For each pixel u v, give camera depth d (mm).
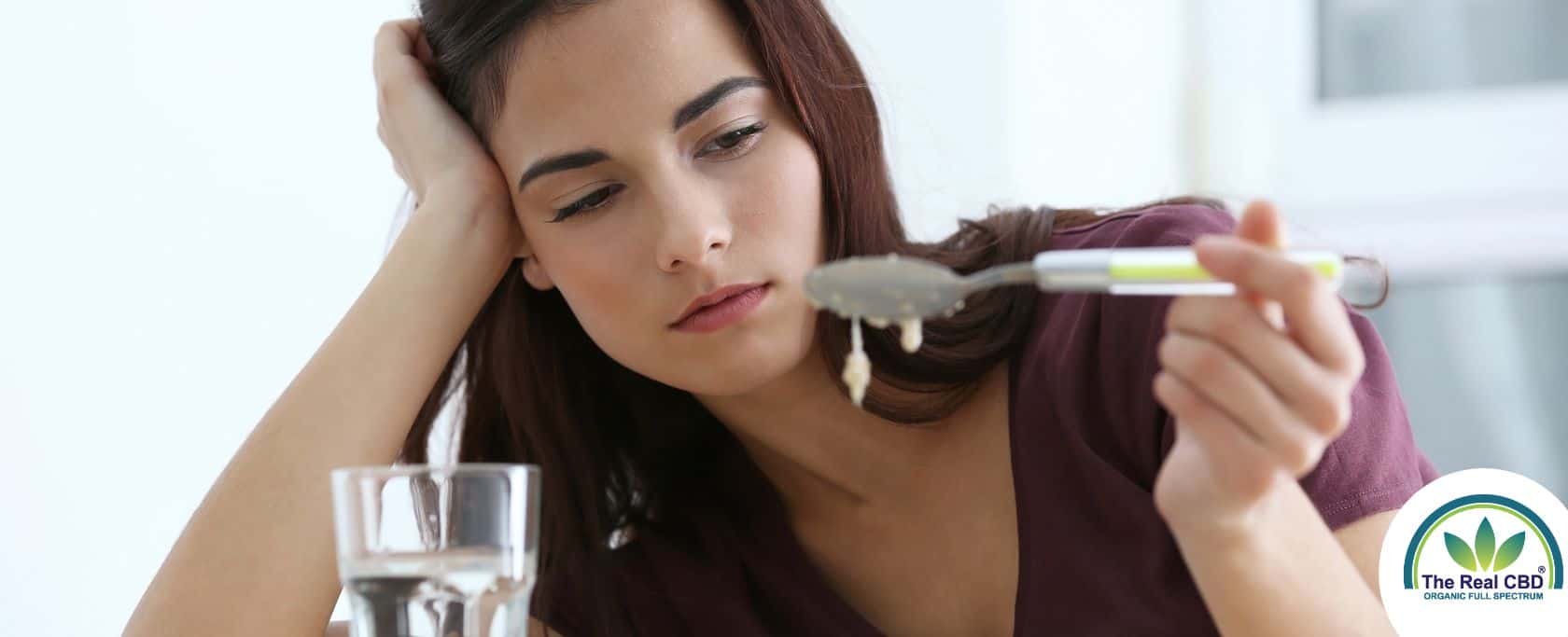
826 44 1102
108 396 1561
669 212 1035
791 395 1135
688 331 1056
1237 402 811
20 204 1523
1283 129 2287
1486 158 2230
